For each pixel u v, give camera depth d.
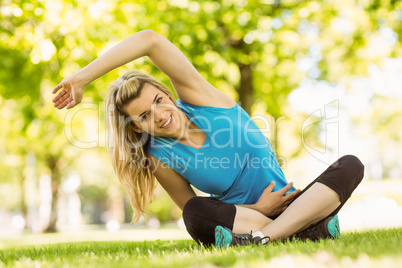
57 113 14.30
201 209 3.78
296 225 3.69
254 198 4.18
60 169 27.12
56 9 9.84
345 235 4.53
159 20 10.71
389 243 3.04
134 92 3.97
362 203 16.38
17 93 11.96
